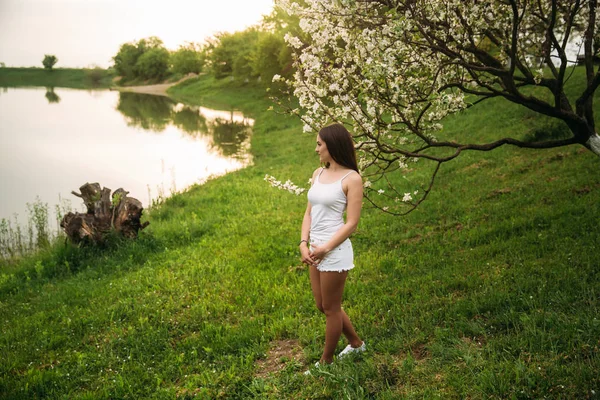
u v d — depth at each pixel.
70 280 6.86
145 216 10.43
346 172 3.26
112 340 4.63
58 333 4.98
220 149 20.45
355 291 5.02
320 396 3.16
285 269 6.22
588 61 4.91
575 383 2.73
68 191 13.84
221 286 5.79
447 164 10.33
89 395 3.65
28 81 114.06
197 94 56.53
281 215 9.02
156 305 5.39
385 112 4.72
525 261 4.82
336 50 4.84
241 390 3.53
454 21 4.56
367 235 7.09
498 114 13.28
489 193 7.79
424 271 5.30
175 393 3.60
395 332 3.95
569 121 4.86
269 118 27.73
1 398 3.77
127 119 34.00
